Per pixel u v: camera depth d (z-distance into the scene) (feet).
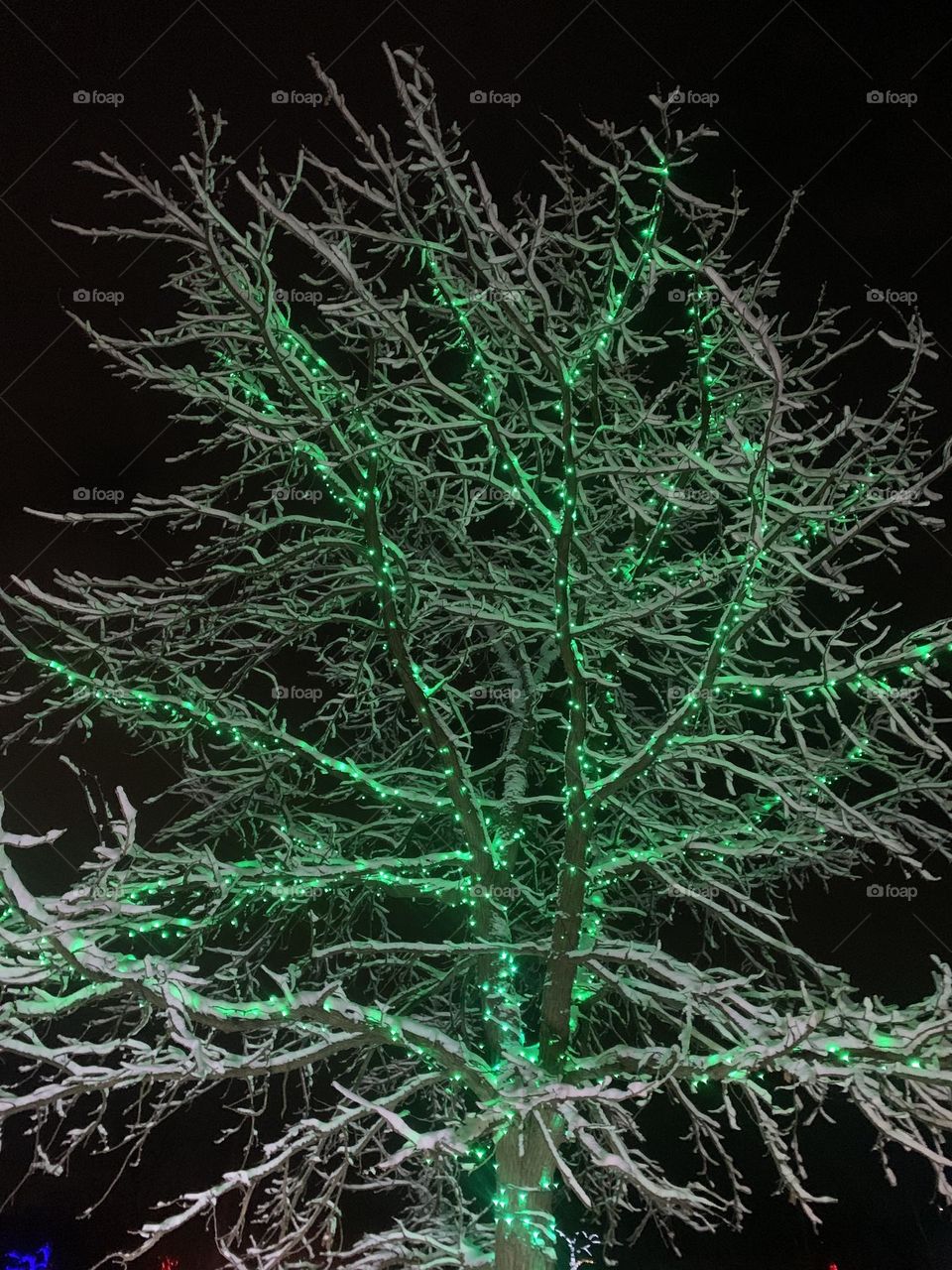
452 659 32.01
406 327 23.13
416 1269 27.50
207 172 21.86
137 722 29.81
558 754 33.88
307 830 30.99
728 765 26.03
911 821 29.01
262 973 36.76
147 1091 24.56
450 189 21.63
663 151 24.56
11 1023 21.89
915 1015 23.68
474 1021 37.09
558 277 28.91
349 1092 20.33
